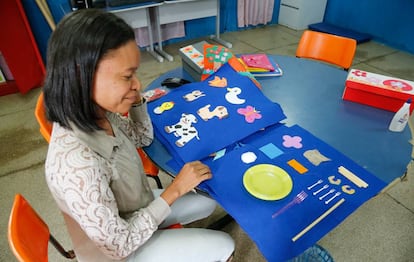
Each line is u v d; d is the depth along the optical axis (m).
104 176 0.68
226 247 0.96
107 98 0.65
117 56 0.61
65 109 0.63
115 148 0.76
